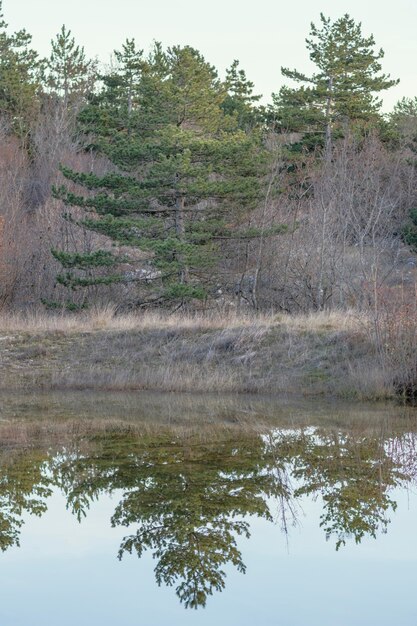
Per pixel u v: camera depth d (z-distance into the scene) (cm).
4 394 2175
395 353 2067
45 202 3966
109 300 3300
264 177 3284
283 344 2317
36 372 2370
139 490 1132
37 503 1062
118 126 3378
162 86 3059
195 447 1435
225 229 3061
